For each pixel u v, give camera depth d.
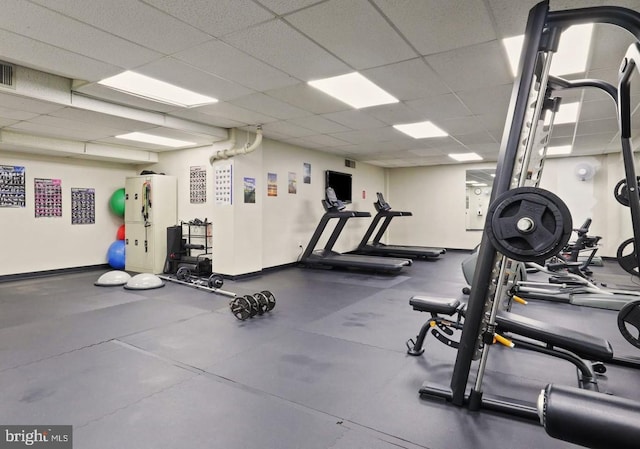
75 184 7.12
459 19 2.60
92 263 7.41
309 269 7.45
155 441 1.95
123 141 6.34
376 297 5.16
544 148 2.54
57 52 3.12
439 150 8.16
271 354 3.12
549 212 1.70
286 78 3.73
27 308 4.52
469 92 4.17
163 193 6.98
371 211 10.74
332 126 5.83
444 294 5.38
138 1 2.37
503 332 2.67
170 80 3.77
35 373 2.73
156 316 4.20
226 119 5.39
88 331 3.67
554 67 3.44
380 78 3.74
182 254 6.87
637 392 2.49
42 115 4.55
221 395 2.43
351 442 1.95
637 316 2.78
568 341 2.36
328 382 2.62
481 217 10.28
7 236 6.27
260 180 6.66
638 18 1.69
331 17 2.59
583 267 6.63
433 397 2.37
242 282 6.11
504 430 2.04
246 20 2.62
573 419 0.76
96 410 2.24
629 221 8.30
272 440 1.96
